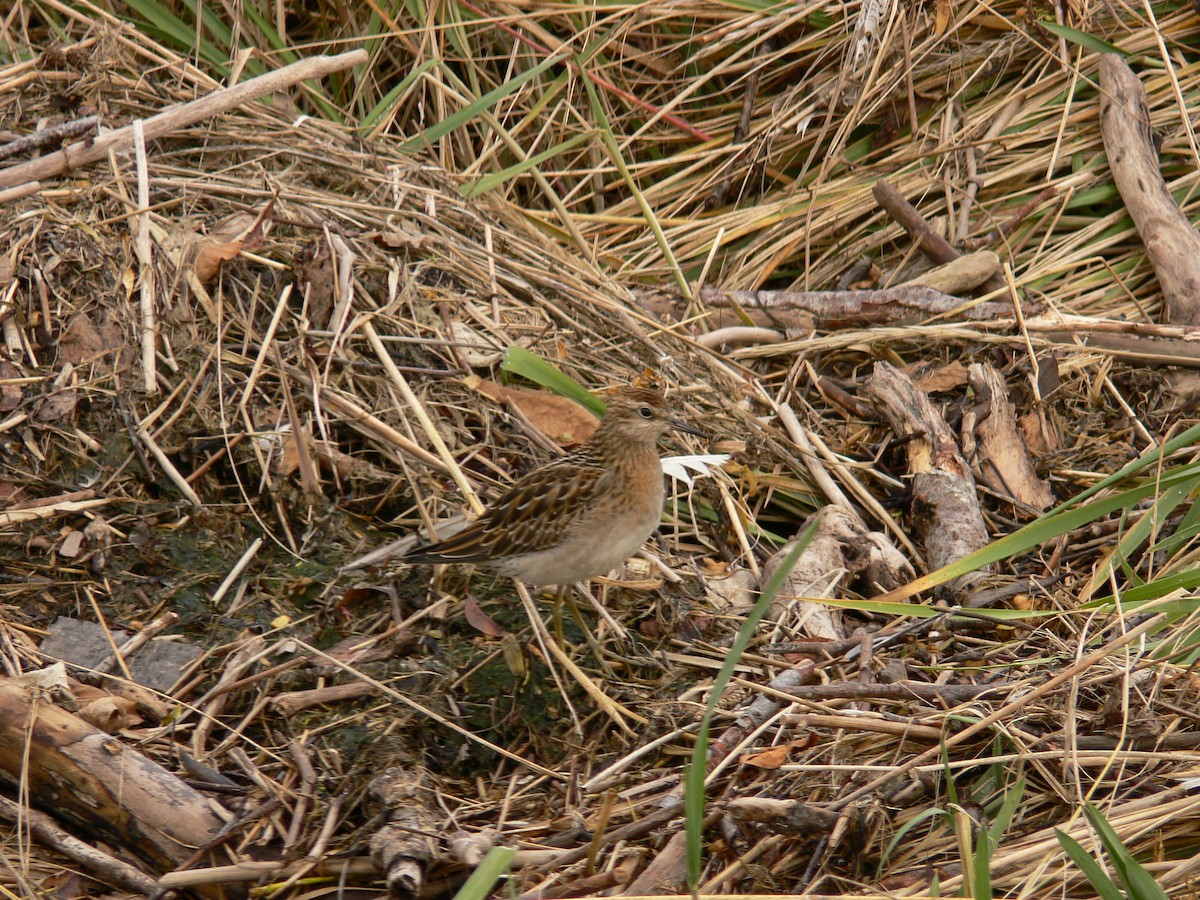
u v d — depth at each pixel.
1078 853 6.43
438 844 7.28
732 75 15.34
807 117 14.66
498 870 6.24
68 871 7.37
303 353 10.62
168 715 8.24
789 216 14.37
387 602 9.43
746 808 7.39
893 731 8.18
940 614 9.19
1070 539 10.88
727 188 14.72
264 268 11.24
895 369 11.79
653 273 13.88
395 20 14.55
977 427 11.62
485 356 11.27
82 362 10.37
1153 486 9.30
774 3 14.98
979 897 6.36
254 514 9.87
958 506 10.80
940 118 14.78
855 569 10.34
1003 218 14.15
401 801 7.54
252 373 10.47
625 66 15.40
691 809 6.24
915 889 7.28
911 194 14.44
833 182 14.63
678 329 12.77
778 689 8.55
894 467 11.68
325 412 10.48
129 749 7.62
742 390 12.14
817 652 9.27
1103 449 11.72
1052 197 14.07
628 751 8.51
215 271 10.95
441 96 14.27
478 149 15.15
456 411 10.85
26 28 14.08
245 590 9.38
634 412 8.98
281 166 12.83
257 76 13.73
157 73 13.86
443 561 9.07
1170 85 14.54
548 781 8.25
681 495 11.18
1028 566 10.62
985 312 12.75
